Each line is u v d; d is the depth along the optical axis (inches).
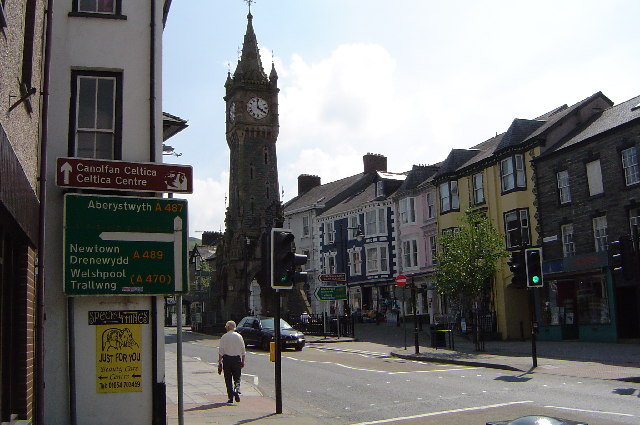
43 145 394.3
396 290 1139.9
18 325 355.9
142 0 473.7
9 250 343.9
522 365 767.1
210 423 451.2
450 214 1526.8
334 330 1562.5
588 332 1125.1
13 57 291.1
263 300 2090.3
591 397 527.2
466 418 450.3
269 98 2359.7
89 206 406.0
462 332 1334.9
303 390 644.1
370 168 2342.5
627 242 649.6
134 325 428.1
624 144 1066.1
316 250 2236.7
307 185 2696.9
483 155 1488.7
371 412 499.8
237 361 565.0
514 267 777.6
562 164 1208.8
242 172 2263.8
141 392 424.2
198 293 2898.6
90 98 453.7
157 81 468.4
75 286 397.1
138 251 410.6
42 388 378.3
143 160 453.1
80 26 457.1
